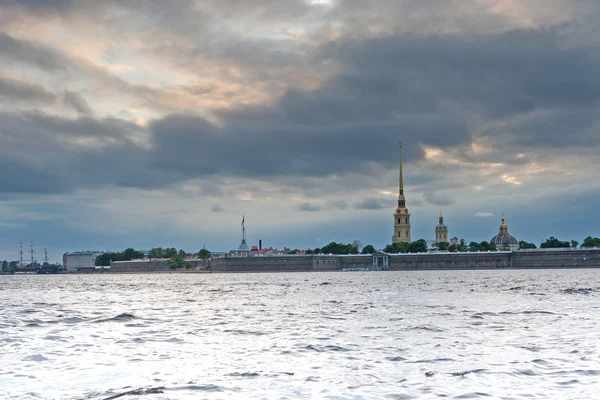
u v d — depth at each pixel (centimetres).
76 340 6412
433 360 4862
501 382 3975
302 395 3728
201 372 4509
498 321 7762
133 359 5138
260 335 6700
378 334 6594
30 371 4631
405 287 18612
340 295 14788
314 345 5806
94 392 3894
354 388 3881
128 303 13138
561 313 8725
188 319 8838
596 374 4166
